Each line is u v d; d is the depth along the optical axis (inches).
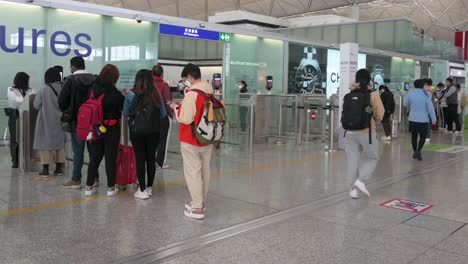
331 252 157.0
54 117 259.0
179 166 315.6
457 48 1015.0
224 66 566.3
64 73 424.2
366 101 225.9
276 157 368.8
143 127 210.4
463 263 149.1
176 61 1165.1
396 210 213.8
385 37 824.9
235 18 1051.9
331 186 262.8
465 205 224.7
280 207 214.7
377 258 152.5
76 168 240.1
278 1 1350.9
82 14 431.5
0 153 357.1
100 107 213.2
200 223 186.1
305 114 485.4
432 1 1435.8
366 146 231.0
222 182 269.1
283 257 151.5
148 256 148.9
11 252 150.1
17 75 298.7
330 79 716.7
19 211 197.5
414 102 366.6
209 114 183.5
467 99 631.2
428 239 172.4
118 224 181.9
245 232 176.1
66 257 146.6
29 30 400.2
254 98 441.7
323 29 895.1
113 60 456.1
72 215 192.9
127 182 233.3
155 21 474.9
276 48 625.3
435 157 385.4
